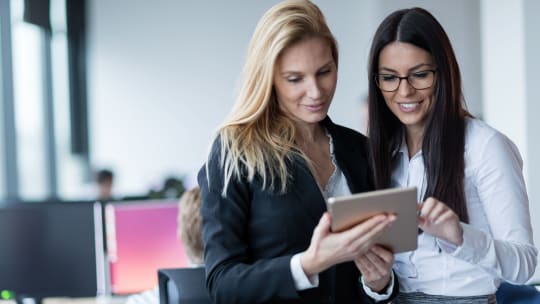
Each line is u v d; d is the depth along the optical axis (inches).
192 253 93.5
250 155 64.7
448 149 71.6
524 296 78.2
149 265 121.0
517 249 65.9
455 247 70.1
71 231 120.0
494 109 181.5
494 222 69.7
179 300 68.5
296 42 63.9
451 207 72.1
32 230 119.4
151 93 308.2
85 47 299.6
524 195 69.9
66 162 288.0
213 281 63.1
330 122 73.0
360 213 57.4
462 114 73.3
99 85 308.3
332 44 67.2
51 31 271.3
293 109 66.2
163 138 308.7
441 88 71.2
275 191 64.9
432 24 70.6
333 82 66.2
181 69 307.1
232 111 68.6
